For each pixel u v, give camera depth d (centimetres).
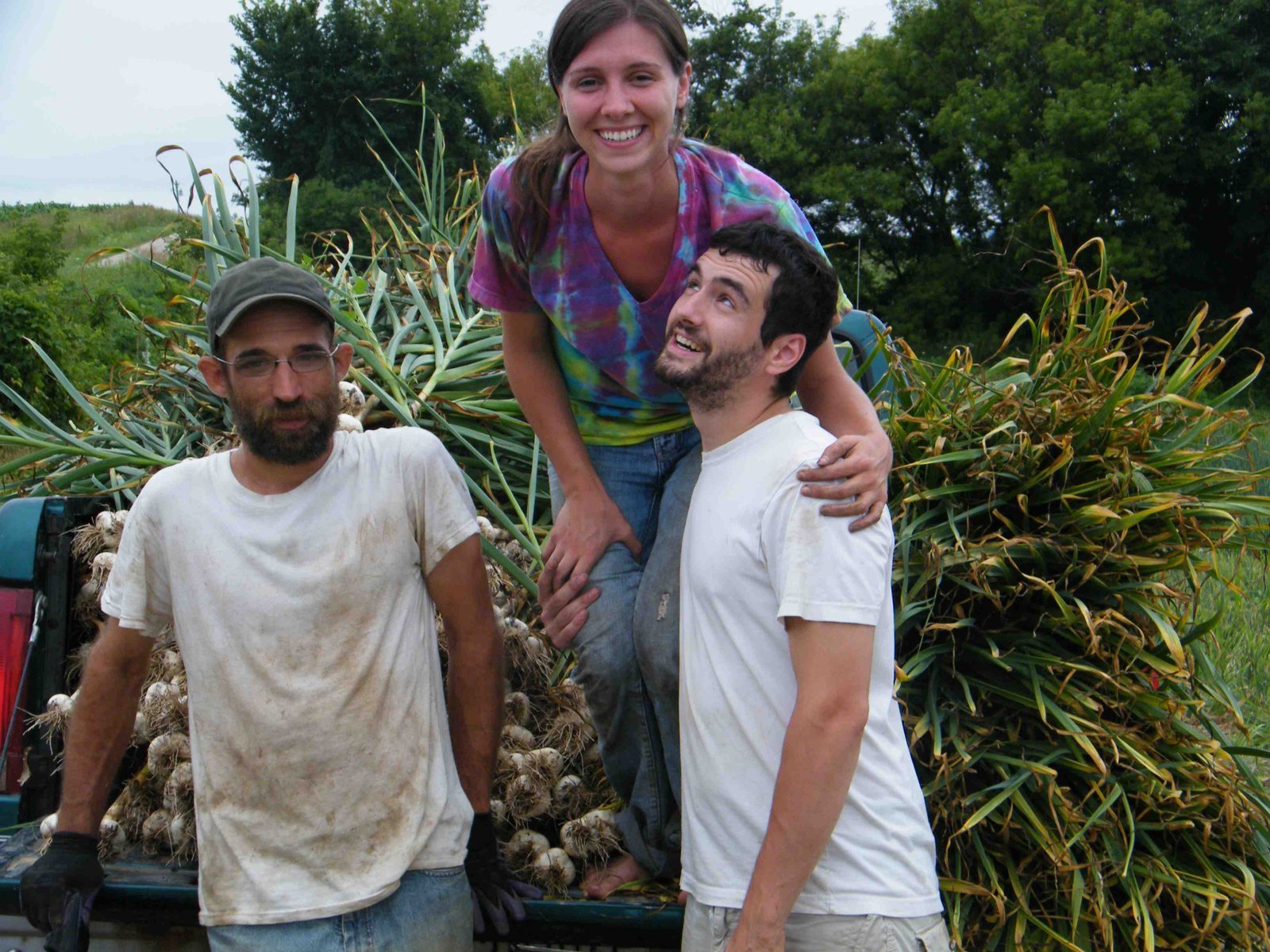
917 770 239
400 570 204
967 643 251
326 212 2534
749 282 192
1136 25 2564
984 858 227
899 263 2962
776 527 184
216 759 200
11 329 1100
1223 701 260
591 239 220
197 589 200
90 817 212
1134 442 261
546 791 246
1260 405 2102
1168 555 251
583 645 232
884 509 186
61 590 248
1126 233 2575
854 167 2798
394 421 320
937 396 269
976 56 2753
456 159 2883
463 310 372
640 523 248
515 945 222
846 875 185
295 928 195
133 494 307
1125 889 234
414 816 203
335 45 3061
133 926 219
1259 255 2605
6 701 238
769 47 3069
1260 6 2531
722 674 190
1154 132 2459
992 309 2769
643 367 233
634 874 229
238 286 193
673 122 211
